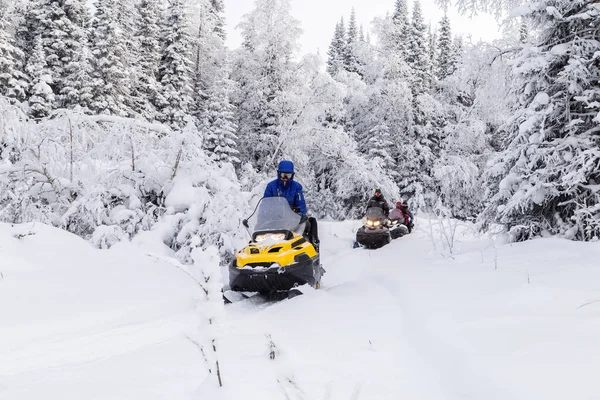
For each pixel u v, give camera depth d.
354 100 25.23
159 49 34.72
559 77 8.14
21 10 32.53
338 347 3.00
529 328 2.86
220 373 2.53
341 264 8.24
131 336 3.64
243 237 8.47
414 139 29.44
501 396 2.02
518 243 7.52
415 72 29.45
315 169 24.27
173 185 8.77
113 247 7.39
